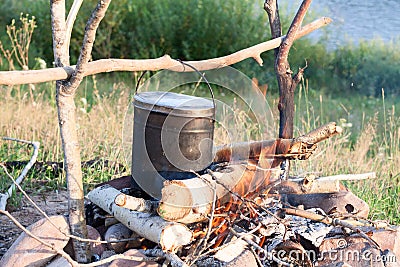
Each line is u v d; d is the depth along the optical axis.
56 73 2.58
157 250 2.67
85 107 5.42
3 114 4.76
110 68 2.63
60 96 2.67
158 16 8.97
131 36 8.93
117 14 8.90
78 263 2.59
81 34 8.75
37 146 3.68
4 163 3.96
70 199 2.73
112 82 7.66
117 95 6.07
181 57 8.86
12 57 8.12
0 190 3.68
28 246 2.72
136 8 9.02
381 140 5.43
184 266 2.54
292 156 3.01
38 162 4.02
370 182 3.96
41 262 2.70
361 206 3.11
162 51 8.88
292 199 3.19
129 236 2.86
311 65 8.66
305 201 3.17
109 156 4.29
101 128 4.71
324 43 9.16
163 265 2.61
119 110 5.20
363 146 4.68
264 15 8.94
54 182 3.88
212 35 8.76
